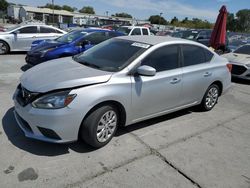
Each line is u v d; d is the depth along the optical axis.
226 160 3.65
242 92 7.55
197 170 3.35
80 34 8.52
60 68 3.80
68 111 3.15
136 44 4.23
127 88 3.65
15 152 3.36
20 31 11.16
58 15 72.56
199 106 5.45
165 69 4.25
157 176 3.15
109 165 3.27
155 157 3.54
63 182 2.88
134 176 3.10
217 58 5.41
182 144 3.99
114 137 3.98
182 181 3.10
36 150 3.45
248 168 3.50
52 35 11.74
